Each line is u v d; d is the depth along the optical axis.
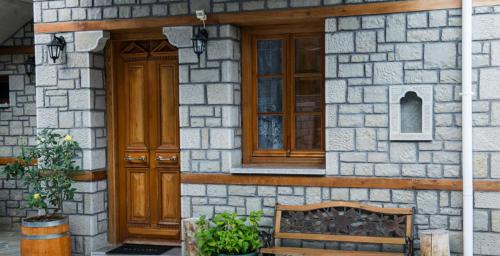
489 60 5.04
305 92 5.83
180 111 5.89
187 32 5.84
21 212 7.97
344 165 5.43
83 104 6.19
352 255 5.08
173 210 6.35
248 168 5.68
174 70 6.29
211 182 5.81
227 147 5.75
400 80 5.25
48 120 6.31
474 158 5.09
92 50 6.16
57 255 5.76
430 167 5.20
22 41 7.85
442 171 5.17
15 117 7.92
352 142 5.40
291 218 5.51
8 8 7.34
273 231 5.49
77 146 6.04
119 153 6.49
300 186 5.55
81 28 6.16
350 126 5.40
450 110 5.14
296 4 5.50
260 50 5.96
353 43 5.37
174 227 6.34
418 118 5.32
